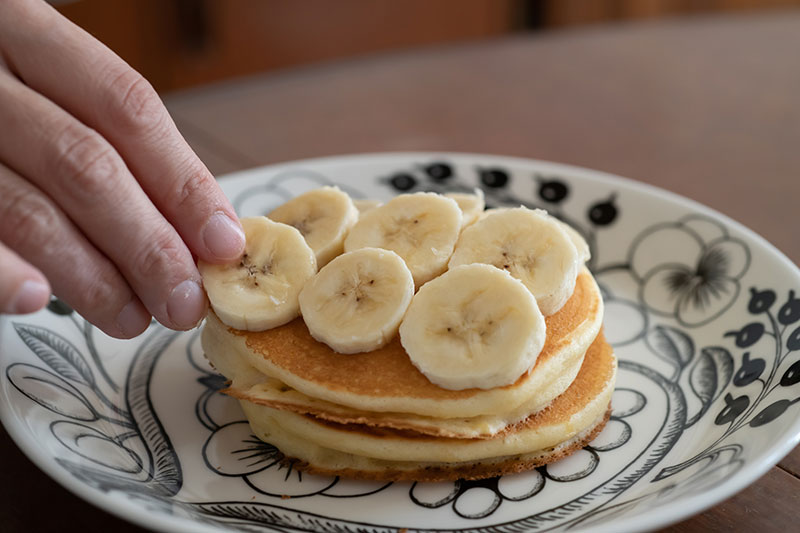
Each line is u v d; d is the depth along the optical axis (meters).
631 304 0.36
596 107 0.49
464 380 0.27
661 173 0.43
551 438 0.29
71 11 0.64
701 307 0.35
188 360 0.33
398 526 0.27
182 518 0.24
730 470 0.26
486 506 0.27
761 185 0.42
